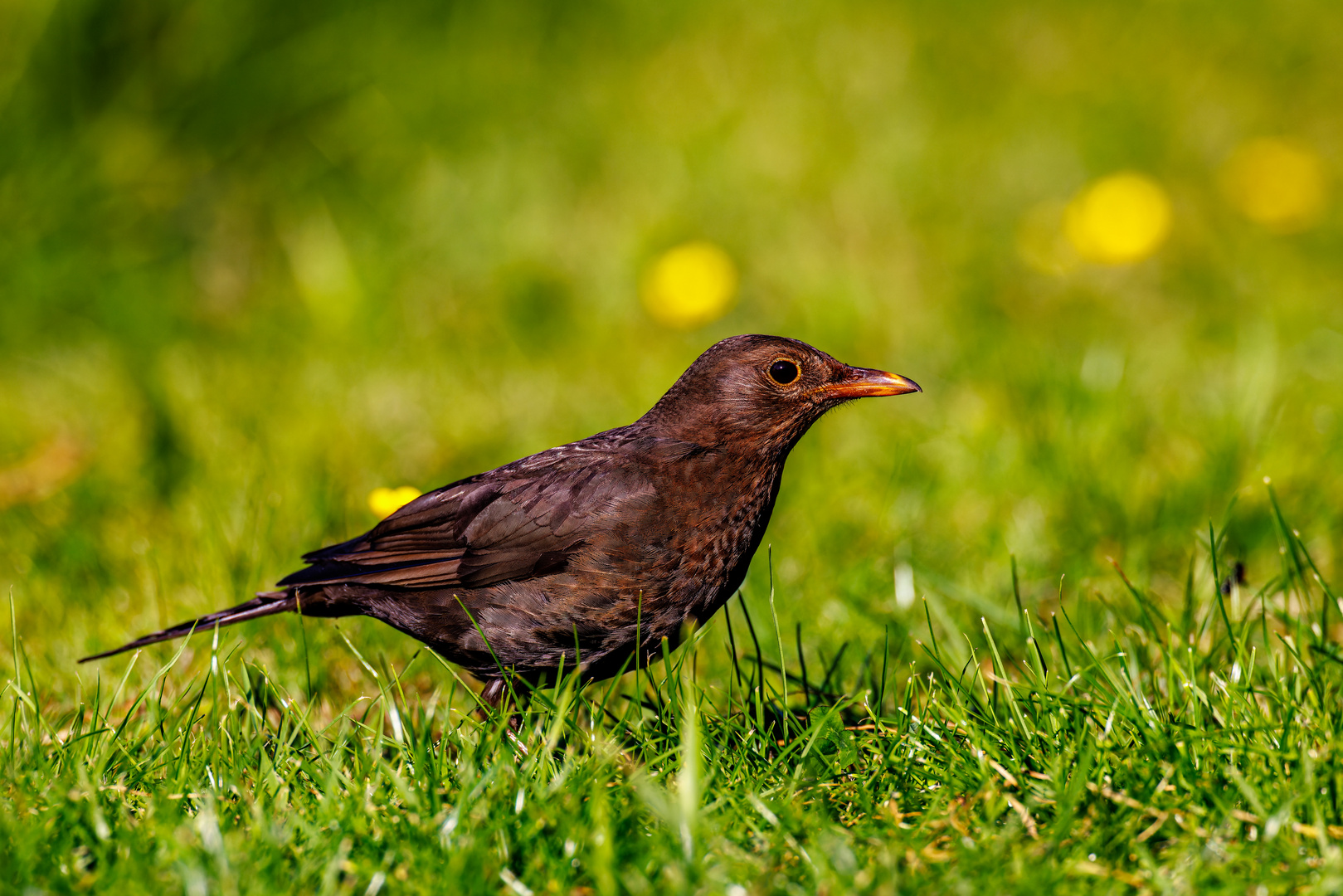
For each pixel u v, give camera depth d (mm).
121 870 5387
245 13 15750
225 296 14695
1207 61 19219
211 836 5516
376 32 16969
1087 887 5309
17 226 14289
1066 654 7336
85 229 14594
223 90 15586
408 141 16578
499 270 14586
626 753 6637
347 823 5730
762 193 15719
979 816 5859
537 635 7277
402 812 5879
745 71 18562
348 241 15234
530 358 13359
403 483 10672
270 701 7754
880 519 9695
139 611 8773
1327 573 8727
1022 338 12898
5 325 13750
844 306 13250
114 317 13969
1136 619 8180
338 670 8039
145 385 11633
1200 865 5320
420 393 12234
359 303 13609
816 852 5477
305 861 5520
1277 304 13281
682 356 13148
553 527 7145
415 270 14898
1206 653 7617
